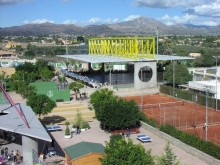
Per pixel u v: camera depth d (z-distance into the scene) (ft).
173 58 336.08
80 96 284.82
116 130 183.42
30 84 304.71
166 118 219.20
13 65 485.56
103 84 333.01
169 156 109.91
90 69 422.82
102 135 179.32
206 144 146.61
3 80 359.66
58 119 216.74
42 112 200.44
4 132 158.51
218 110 242.58
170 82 336.08
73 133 182.91
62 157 143.43
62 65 487.61
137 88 321.52
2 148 146.00
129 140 111.96
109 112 180.75
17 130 127.65
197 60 504.84
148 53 345.92
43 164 132.57
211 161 137.90
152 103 270.26
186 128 194.80
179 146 158.51
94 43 462.60
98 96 208.74
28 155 130.93
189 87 297.33
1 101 256.73
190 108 250.98
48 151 147.23
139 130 189.26
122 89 317.42
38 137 122.52
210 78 328.49
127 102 188.85
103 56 395.14
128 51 368.07
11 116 148.97
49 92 273.54
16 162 132.26
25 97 277.64
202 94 272.92
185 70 334.85
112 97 207.62
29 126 133.28
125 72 394.73
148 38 350.43
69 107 252.83
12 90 329.31
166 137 169.99
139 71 325.21
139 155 100.99
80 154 119.55
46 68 409.90
